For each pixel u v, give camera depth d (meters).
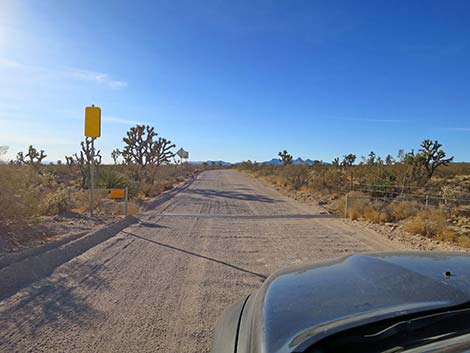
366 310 2.03
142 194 21.36
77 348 3.83
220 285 5.86
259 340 2.00
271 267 6.96
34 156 33.31
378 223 12.87
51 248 7.84
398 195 18.47
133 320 4.52
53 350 3.78
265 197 22.12
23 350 3.77
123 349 3.82
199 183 34.53
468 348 1.60
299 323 2.01
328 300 2.21
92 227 10.66
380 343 1.79
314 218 13.78
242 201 19.41
